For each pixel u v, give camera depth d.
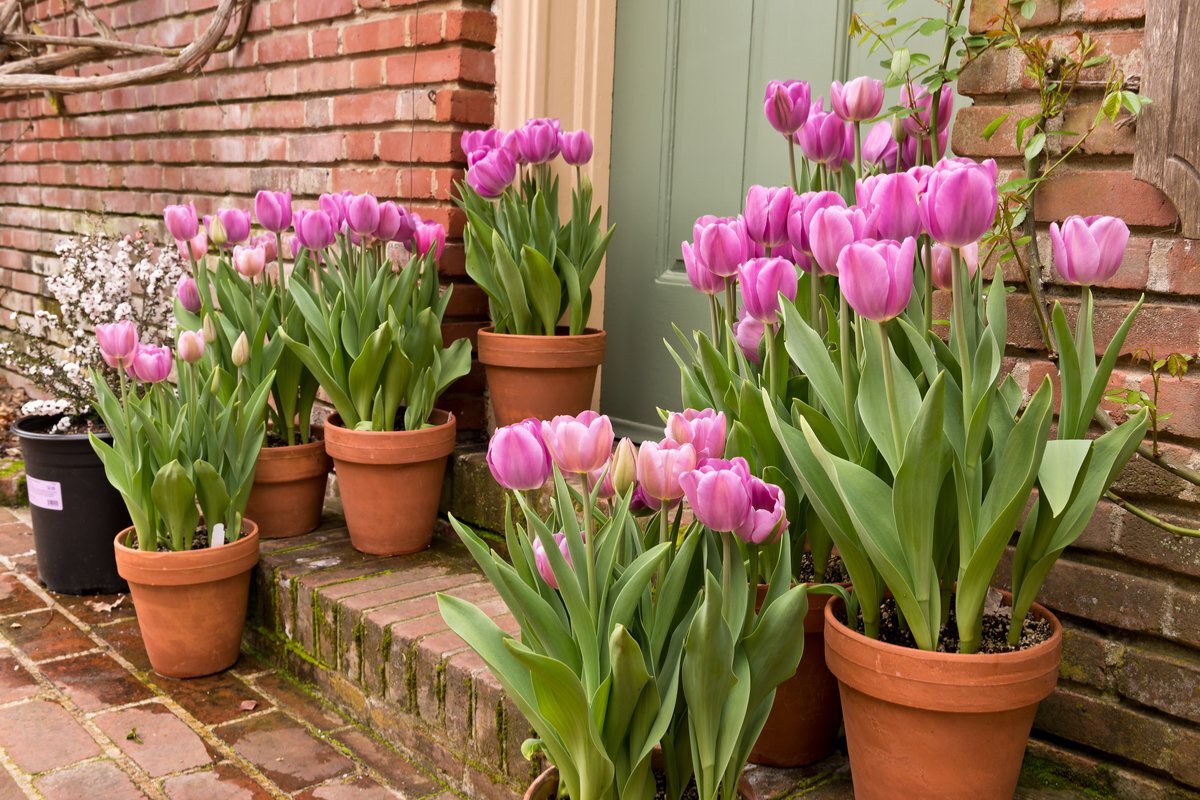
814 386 1.53
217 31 3.68
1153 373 1.62
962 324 1.36
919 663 1.40
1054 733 1.84
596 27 3.03
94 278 3.59
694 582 1.45
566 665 1.32
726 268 1.60
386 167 3.20
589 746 1.35
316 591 2.51
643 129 3.04
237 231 2.93
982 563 1.39
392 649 2.25
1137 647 1.75
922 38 2.38
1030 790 1.78
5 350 3.71
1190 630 1.68
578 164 2.77
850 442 1.51
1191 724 1.69
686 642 1.30
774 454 1.65
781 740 1.80
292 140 3.57
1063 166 1.77
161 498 2.46
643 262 3.08
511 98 2.98
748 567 1.53
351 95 3.29
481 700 2.03
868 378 1.44
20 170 5.48
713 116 2.87
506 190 2.74
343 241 2.80
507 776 1.99
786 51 2.68
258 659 2.71
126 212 4.61
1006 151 1.84
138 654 2.72
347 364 2.82
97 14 4.60
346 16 3.25
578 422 1.30
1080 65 1.68
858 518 1.40
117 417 2.55
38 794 2.04
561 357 2.68
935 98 1.79
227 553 2.52
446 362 2.88
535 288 2.72
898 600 1.44
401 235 2.89
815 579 1.74
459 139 2.98
